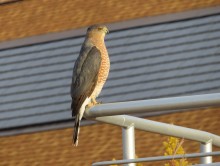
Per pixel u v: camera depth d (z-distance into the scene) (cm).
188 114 2448
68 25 2800
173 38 2634
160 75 2584
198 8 2633
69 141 2619
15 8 2894
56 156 2631
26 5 2889
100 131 2573
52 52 2795
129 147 781
